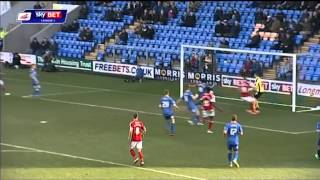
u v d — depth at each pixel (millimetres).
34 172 57188
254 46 125312
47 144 70188
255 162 62562
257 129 80750
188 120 86750
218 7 146250
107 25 154000
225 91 107375
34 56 145875
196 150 68000
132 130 61000
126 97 107062
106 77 133250
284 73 104438
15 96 106250
